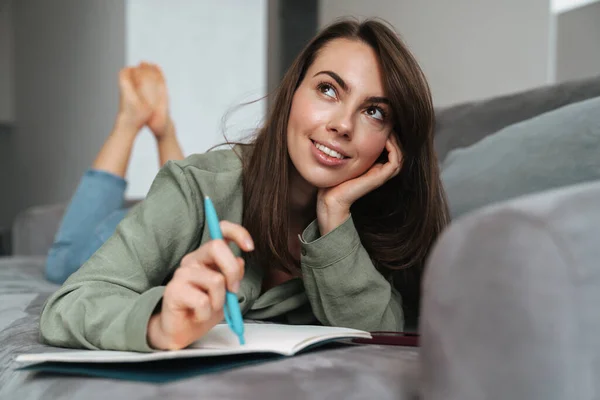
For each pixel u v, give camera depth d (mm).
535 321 465
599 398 463
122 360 628
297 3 3154
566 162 1137
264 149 1069
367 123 1027
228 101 3885
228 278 669
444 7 2500
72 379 636
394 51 1016
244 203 1080
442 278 521
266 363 668
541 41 2205
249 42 3930
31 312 1102
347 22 1064
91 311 770
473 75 2422
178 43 3770
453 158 1435
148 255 933
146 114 2057
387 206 1196
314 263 1030
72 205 1891
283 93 1057
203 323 678
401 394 614
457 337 504
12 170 5488
